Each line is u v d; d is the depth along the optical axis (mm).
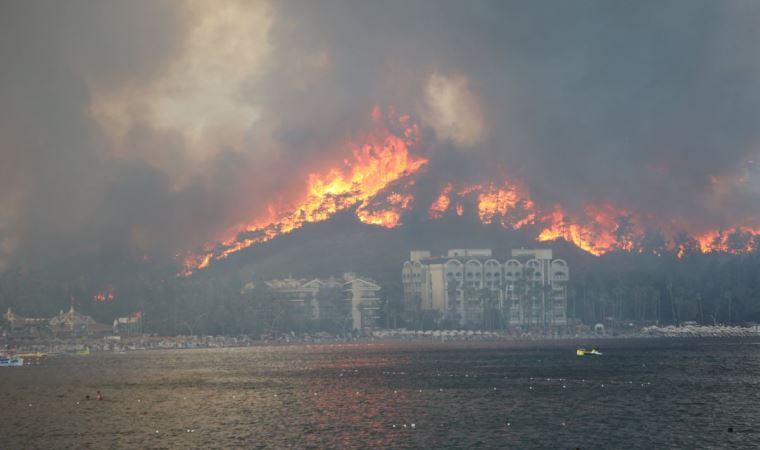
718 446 156875
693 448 155375
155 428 183625
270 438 169375
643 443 160125
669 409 199750
